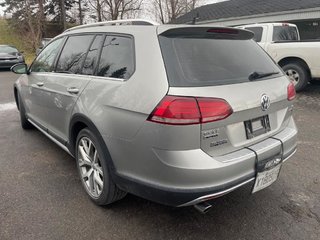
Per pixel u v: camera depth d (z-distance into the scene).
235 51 2.74
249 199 3.08
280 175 3.58
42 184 3.40
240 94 2.36
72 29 3.65
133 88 2.37
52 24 31.11
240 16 15.27
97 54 2.96
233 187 2.29
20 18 29.08
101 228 2.64
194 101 2.13
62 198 3.10
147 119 2.23
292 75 7.87
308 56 7.41
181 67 2.28
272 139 2.66
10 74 14.75
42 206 2.96
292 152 2.90
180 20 19.86
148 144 2.25
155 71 2.28
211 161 2.18
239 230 2.62
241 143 2.42
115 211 2.88
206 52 2.50
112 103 2.51
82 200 3.07
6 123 5.85
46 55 4.11
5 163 3.97
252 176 2.42
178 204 2.24
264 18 14.50
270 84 2.70
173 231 2.61
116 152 2.52
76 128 3.18
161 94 2.18
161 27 2.45
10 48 17.50
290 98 2.94
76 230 2.62
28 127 5.36
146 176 2.34
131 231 2.61
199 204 2.40
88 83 2.89
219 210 2.90
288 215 2.82
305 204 2.99
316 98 7.48
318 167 3.78
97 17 31.56
